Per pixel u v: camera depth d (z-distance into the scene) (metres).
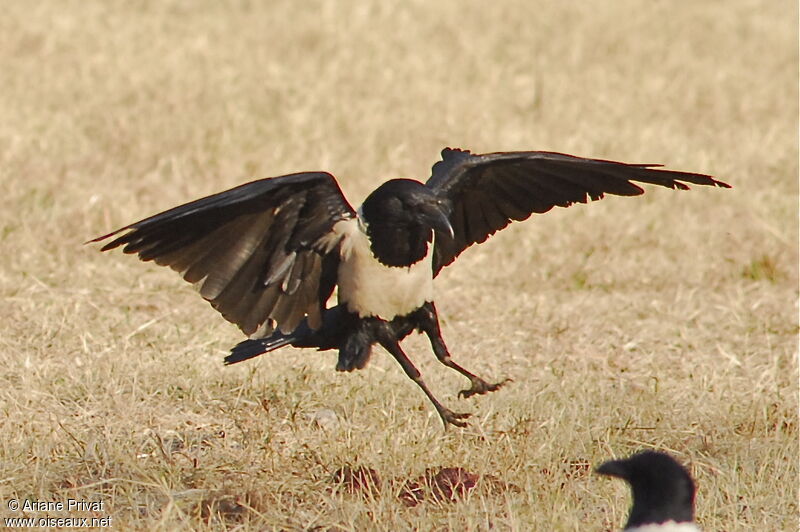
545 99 24.47
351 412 11.73
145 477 9.84
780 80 26.55
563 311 14.94
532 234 17.61
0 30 26.89
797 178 20.23
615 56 27.97
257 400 11.76
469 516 9.34
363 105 23.44
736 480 10.27
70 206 17.62
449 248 10.39
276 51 27.22
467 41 28.55
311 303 9.60
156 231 8.87
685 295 15.60
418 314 9.62
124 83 23.98
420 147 21.25
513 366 13.20
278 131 21.77
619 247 17.19
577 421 11.39
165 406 11.66
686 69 27.03
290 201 9.11
